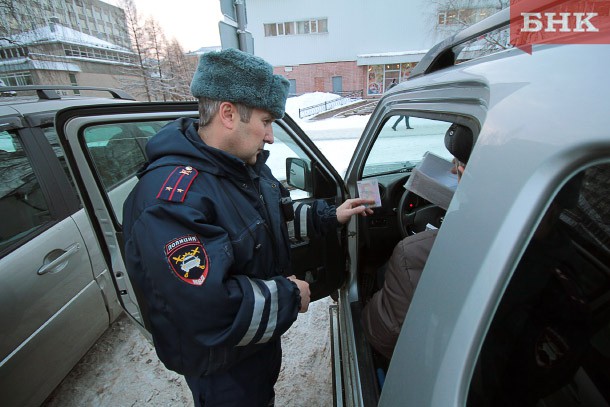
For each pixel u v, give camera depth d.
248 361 1.01
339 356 1.55
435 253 0.56
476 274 0.46
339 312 1.72
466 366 0.46
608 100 0.40
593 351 0.52
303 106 19.48
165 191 0.74
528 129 0.45
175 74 29.70
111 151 1.86
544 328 0.51
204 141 0.84
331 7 22.73
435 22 21.77
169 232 0.72
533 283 0.48
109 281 2.02
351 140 10.23
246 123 0.79
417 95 1.04
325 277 1.56
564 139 0.41
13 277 1.48
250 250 0.86
